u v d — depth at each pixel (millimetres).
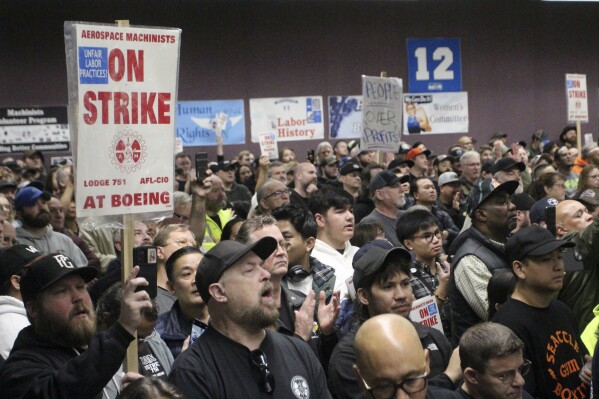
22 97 20797
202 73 22781
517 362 4535
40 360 4367
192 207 8703
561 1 26281
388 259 5102
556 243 5527
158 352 5426
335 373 4930
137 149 5109
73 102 4969
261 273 4410
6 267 5738
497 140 21172
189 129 22594
